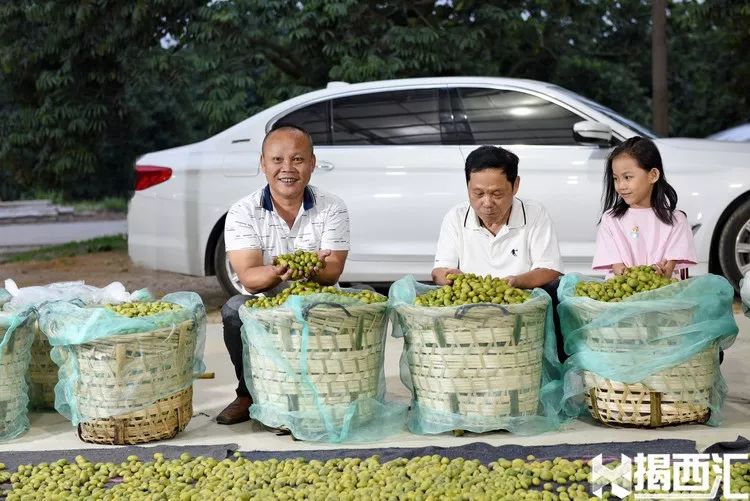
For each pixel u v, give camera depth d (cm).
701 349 418
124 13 1143
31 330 451
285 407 421
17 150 1256
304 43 1205
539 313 423
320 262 446
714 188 705
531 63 1541
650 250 473
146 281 1069
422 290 455
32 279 1123
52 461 400
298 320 410
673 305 412
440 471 356
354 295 432
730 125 2080
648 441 394
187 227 756
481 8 1251
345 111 748
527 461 373
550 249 470
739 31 1405
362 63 1159
